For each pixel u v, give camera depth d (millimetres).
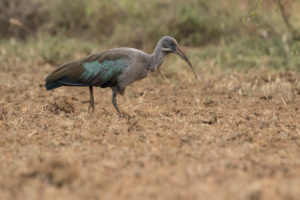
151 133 10617
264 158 8820
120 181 7527
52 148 9461
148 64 12203
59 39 22312
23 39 24422
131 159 8648
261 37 21438
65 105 12797
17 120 11695
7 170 7961
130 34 22953
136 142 9898
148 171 7992
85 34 24391
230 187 7191
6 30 24594
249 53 20422
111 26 24594
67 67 11898
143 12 24406
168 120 11898
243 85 16078
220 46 22203
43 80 16891
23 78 17094
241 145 9680
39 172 7734
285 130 10969
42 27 24031
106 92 15555
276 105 13891
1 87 15812
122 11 24406
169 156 8859
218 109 13375
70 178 7531
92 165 8305
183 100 14633
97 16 24828
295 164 8406
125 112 12555
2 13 24625
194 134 10461
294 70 18297
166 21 23812
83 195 7016
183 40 23391
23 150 9195
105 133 10594
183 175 7777
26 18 24625
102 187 7297
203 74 18000
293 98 14648
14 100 14156
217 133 10680
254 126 11391
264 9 21344
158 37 22359
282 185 7211
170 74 17656
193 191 7070
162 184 7395
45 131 10750
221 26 22562
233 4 22609
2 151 9188
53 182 7496
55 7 24875
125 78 11914
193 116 12422
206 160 8633
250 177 7691
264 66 18859
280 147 9633
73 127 11086
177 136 10367
